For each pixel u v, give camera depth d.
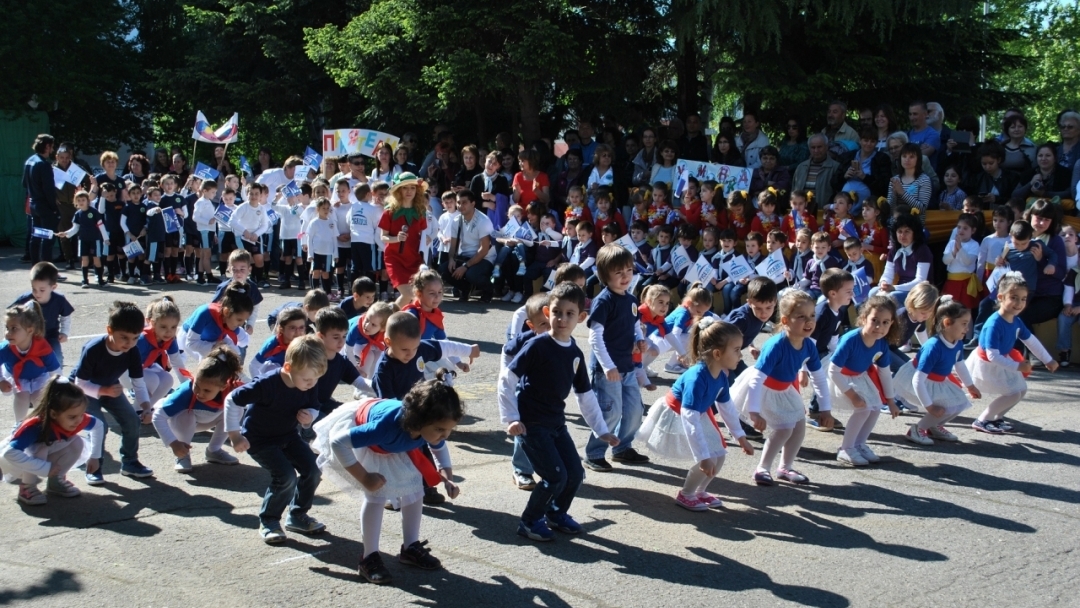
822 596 4.48
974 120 12.04
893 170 11.41
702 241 12.30
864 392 6.41
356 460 4.47
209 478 6.08
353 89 18.55
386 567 4.73
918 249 10.19
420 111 15.32
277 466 4.94
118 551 4.88
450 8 13.95
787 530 5.33
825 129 13.08
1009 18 22.81
